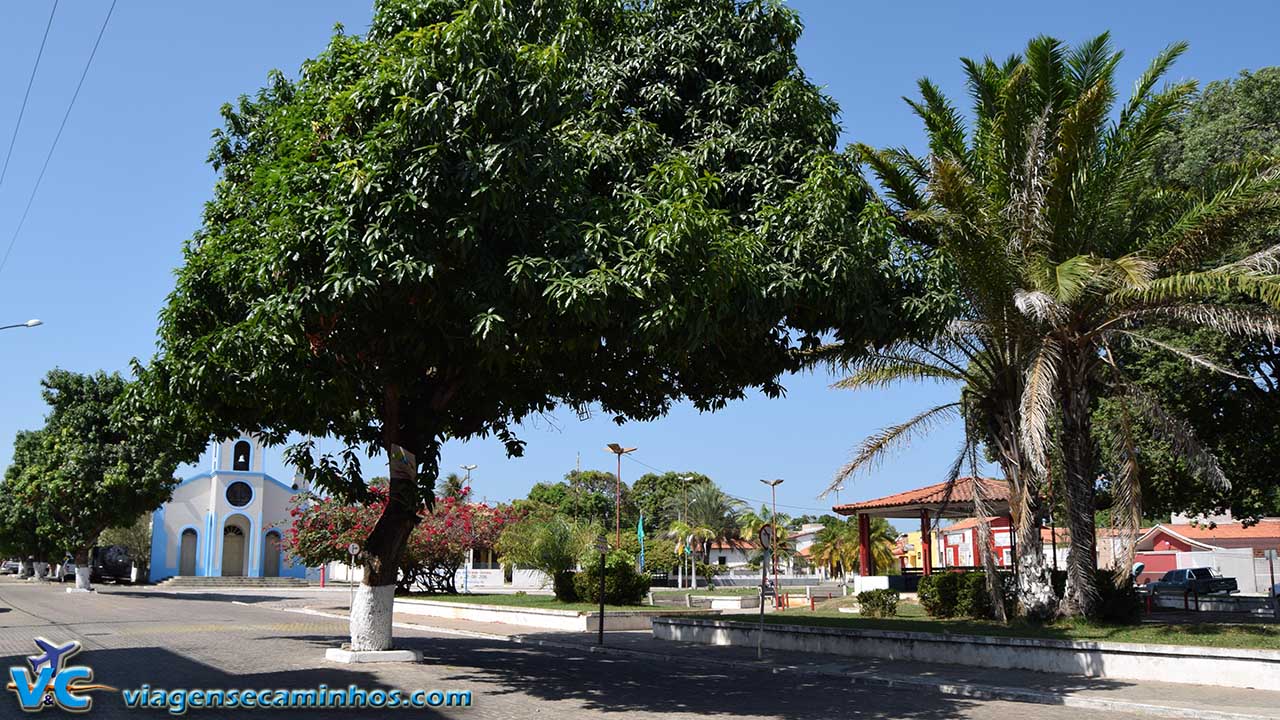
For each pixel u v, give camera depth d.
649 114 14.36
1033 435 14.64
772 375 15.65
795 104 13.95
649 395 16.36
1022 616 18.14
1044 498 19.69
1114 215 17.30
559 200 11.47
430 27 11.00
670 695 12.63
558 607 26.94
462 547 36.09
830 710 11.65
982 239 16.00
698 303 11.04
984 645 15.91
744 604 35.47
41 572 65.19
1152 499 24.25
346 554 32.47
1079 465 17.73
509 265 10.72
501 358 11.80
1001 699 12.94
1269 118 23.86
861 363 18.98
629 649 19.33
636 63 14.37
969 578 21.25
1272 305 14.54
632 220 11.27
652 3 15.12
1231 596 29.84
